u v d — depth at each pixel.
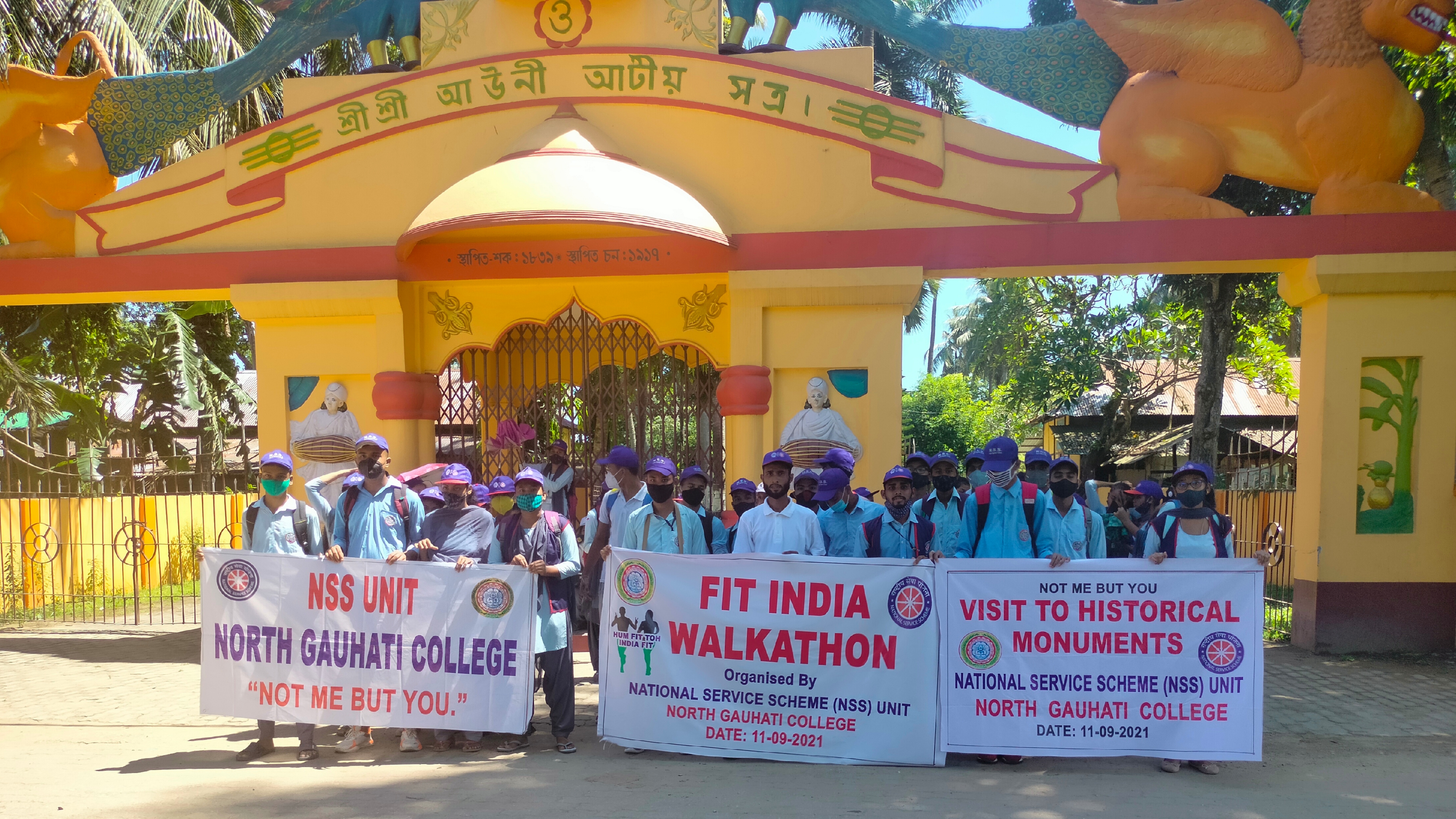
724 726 5.49
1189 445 20.64
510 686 5.64
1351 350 8.17
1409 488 8.23
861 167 8.73
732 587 5.52
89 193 9.85
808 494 6.29
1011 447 5.84
